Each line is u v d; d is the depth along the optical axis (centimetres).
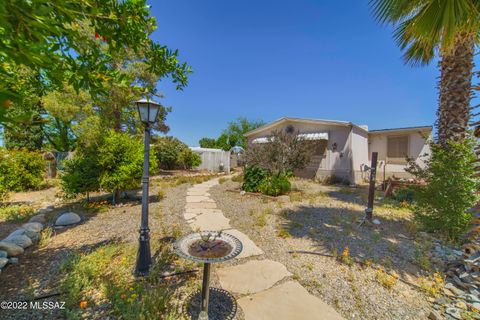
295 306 242
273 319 221
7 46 94
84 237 418
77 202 685
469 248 298
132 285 265
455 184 418
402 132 1273
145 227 299
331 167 1237
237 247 225
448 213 421
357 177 1235
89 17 150
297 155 887
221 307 237
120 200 729
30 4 91
